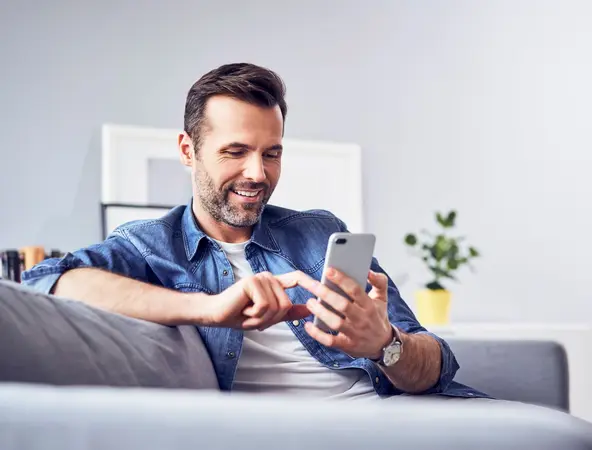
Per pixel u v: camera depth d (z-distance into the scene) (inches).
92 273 48.4
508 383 74.9
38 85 120.4
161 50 127.3
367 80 138.0
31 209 118.8
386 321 48.5
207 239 56.2
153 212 121.1
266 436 21.5
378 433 21.4
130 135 121.9
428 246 125.0
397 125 138.9
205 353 50.1
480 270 141.3
